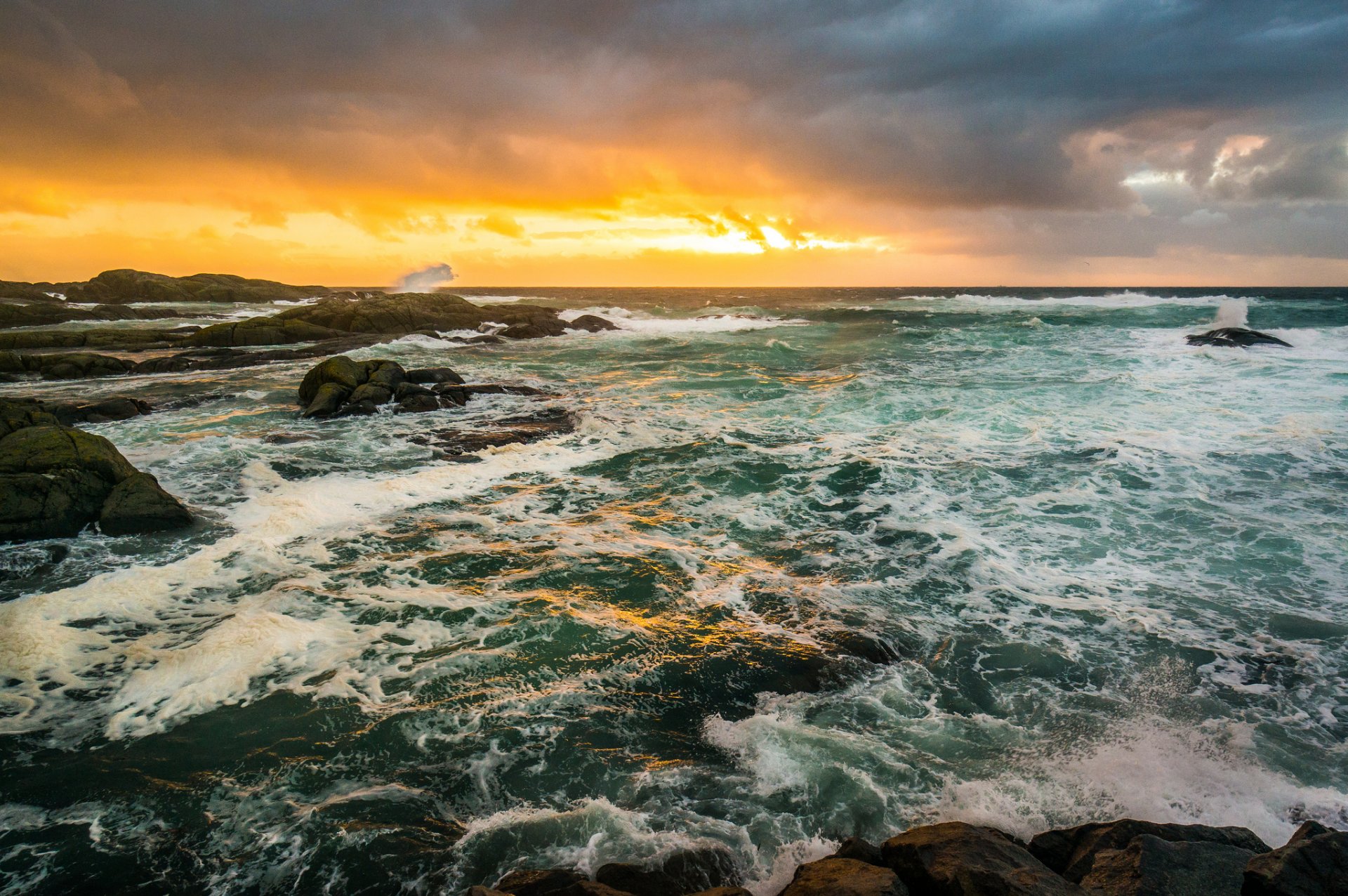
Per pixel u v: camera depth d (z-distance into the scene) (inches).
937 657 265.7
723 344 1273.4
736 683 251.0
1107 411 642.2
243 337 1252.5
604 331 1582.2
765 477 486.3
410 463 521.3
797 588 323.3
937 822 182.9
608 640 277.3
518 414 687.7
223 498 444.5
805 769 206.2
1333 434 531.8
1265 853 150.7
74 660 262.8
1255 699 236.4
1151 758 207.6
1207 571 330.6
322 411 669.9
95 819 190.1
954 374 877.2
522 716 231.9
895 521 401.4
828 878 152.9
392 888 169.0
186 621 293.3
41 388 854.5
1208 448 513.0
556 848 179.3
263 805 194.9
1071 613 296.2
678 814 190.2
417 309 1585.9
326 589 319.6
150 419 668.7
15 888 168.7
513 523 405.4
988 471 482.0
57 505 382.3
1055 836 173.0
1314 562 334.6
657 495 454.3
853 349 1176.8
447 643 275.4
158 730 225.3
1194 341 1072.2
